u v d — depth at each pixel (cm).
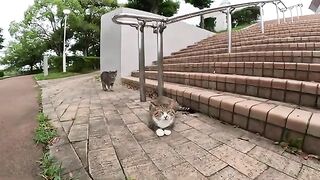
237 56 464
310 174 167
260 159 191
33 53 2014
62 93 574
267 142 222
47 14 1827
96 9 2036
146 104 407
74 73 1374
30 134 277
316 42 409
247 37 661
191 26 973
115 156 207
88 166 191
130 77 685
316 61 338
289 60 370
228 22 487
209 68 476
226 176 170
